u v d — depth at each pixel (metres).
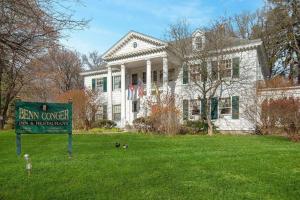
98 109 39.22
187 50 31.09
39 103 10.88
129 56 35.66
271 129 24.44
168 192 6.67
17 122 10.67
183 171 8.48
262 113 25.03
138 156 11.12
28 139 19.19
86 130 34.06
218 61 29.77
